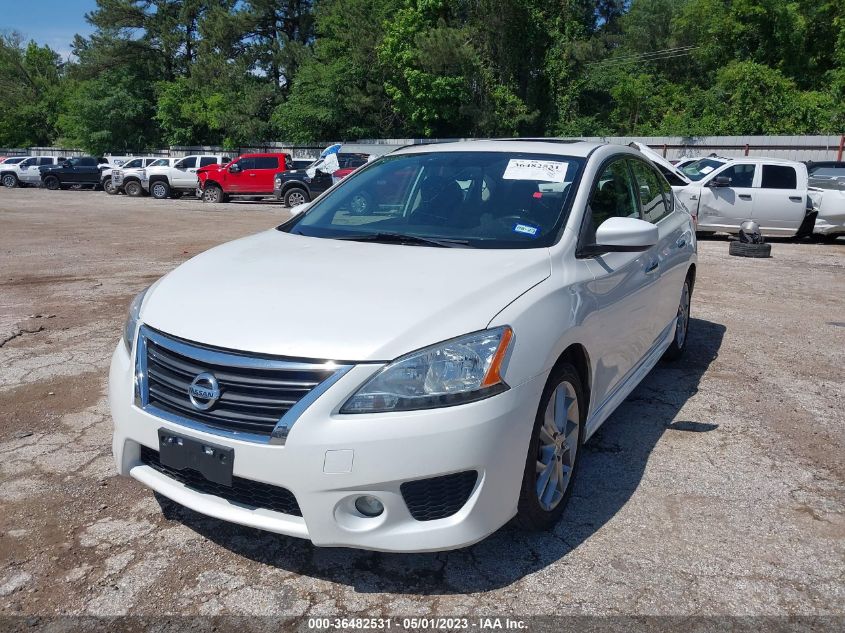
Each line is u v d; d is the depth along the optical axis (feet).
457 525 8.51
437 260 10.41
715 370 18.08
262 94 146.20
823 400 15.93
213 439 8.51
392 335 8.43
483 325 8.81
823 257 39.27
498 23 111.86
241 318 8.96
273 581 9.10
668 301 15.94
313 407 8.16
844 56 111.24
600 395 11.86
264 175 85.51
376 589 8.96
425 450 8.14
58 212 67.56
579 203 11.75
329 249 11.23
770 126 102.22
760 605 8.70
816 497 11.44
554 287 10.06
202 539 10.03
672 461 12.70
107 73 162.71
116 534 10.13
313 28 157.28
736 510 10.98
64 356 18.51
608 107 145.28
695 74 154.30
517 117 114.01
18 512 10.67
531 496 9.46
